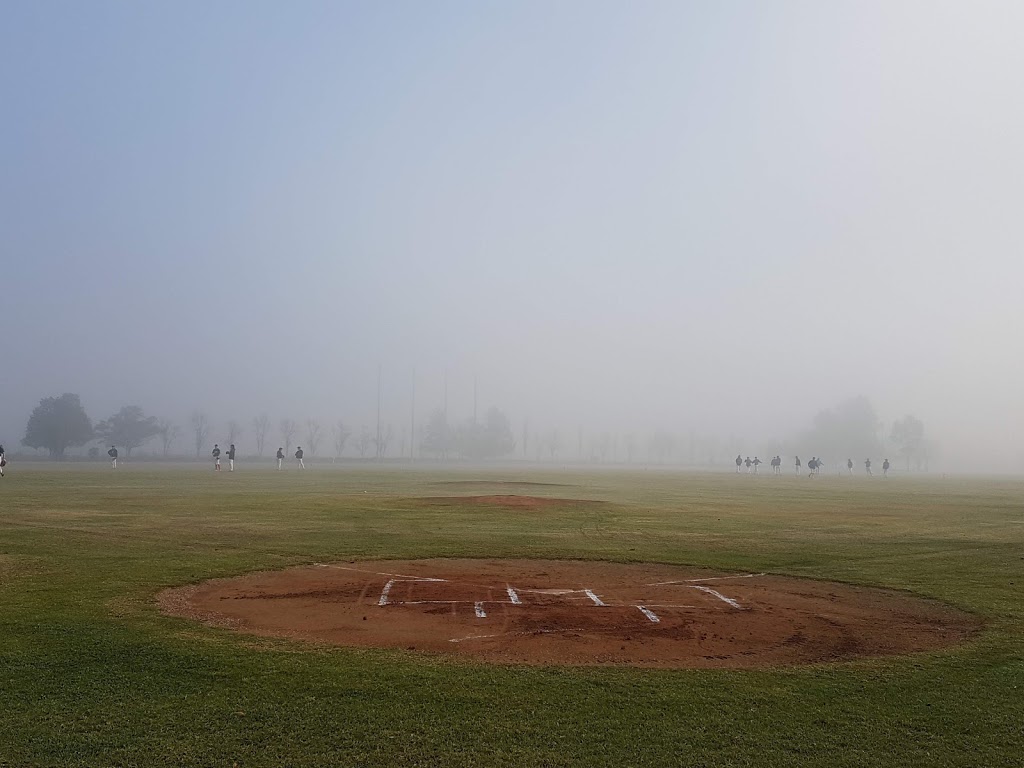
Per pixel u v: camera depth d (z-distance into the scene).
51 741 6.55
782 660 9.52
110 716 7.14
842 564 17.42
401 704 7.57
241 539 20.19
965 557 18.58
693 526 25.08
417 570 16.12
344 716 7.22
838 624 11.59
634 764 6.25
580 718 7.26
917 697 8.03
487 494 38.88
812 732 7.00
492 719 7.20
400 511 28.42
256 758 6.25
